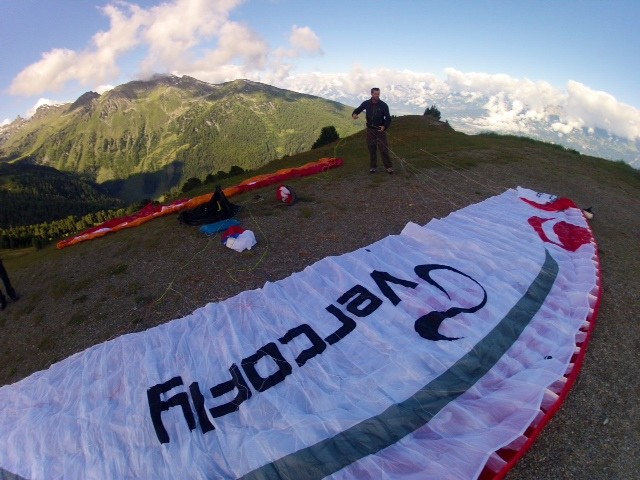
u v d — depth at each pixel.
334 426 5.08
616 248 10.98
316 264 8.70
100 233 14.33
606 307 8.18
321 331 6.81
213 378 6.10
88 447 5.30
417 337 6.58
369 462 4.70
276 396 5.68
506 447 4.93
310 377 5.98
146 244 11.86
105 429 5.51
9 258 21.55
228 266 9.93
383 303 7.33
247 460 4.79
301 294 7.86
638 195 17.22
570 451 5.21
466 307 7.24
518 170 17.73
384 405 5.39
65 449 5.40
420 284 7.88
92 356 6.93
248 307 7.54
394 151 21.25
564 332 6.75
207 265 10.10
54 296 10.55
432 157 19.20
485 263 8.58
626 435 5.43
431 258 8.86
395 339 6.52
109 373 6.54
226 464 4.88
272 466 4.70
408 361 6.00
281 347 6.52
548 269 8.57
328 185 15.18
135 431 5.44
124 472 4.95
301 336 6.72
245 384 5.90
